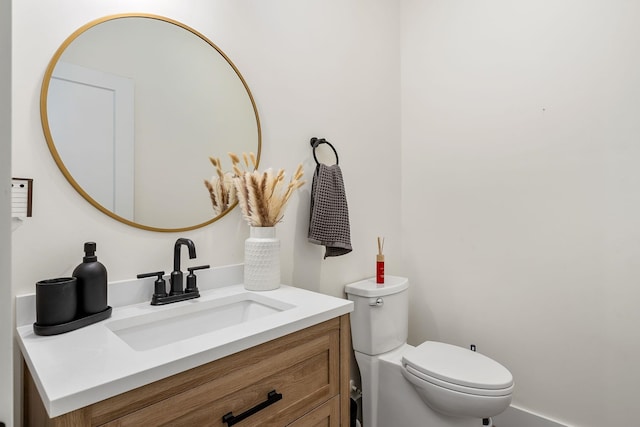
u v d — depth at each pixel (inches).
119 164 42.6
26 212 36.0
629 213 56.6
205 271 49.8
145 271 44.7
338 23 71.6
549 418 64.1
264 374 34.1
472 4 75.3
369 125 78.2
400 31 87.2
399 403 61.6
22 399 33.8
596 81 59.8
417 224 84.1
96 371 25.3
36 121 36.8
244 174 49.5
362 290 66.4
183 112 48.4
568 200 62.6
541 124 65.6
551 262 64.5
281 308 44.1
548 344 64.7
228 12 53.6
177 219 47.5
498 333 71.0
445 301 79.1
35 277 36.6
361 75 76.4
